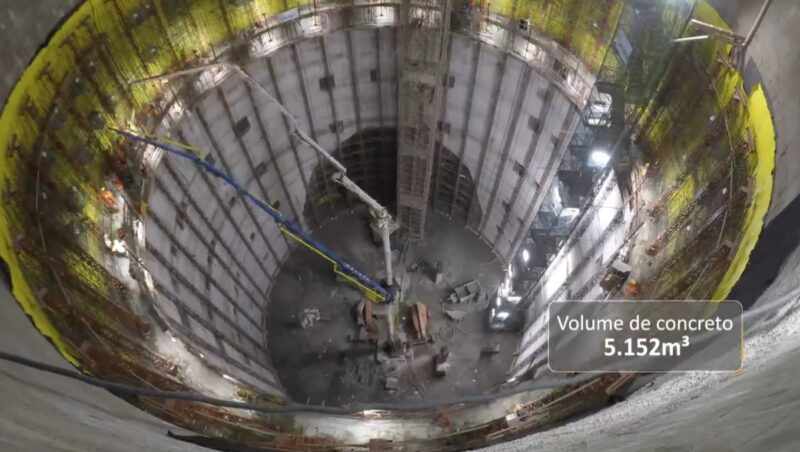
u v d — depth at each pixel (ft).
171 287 88.58
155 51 90.99
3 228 61.98
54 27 76.07
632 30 80.18
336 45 107.34
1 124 67.67
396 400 115.14
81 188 77.20
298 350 123.13
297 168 124.98
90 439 27.78
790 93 57.82
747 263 51.06
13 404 28.35
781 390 18.19
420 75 100.22
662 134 80.43
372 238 137.49
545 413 63.57
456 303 127.34
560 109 96.63
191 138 96.63
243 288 119.55
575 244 101.35
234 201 111.86
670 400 34.76
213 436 60.34
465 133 120.78
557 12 94.32
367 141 129.49
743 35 65.82
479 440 66.39
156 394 38.17
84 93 80.48
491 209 131.03
